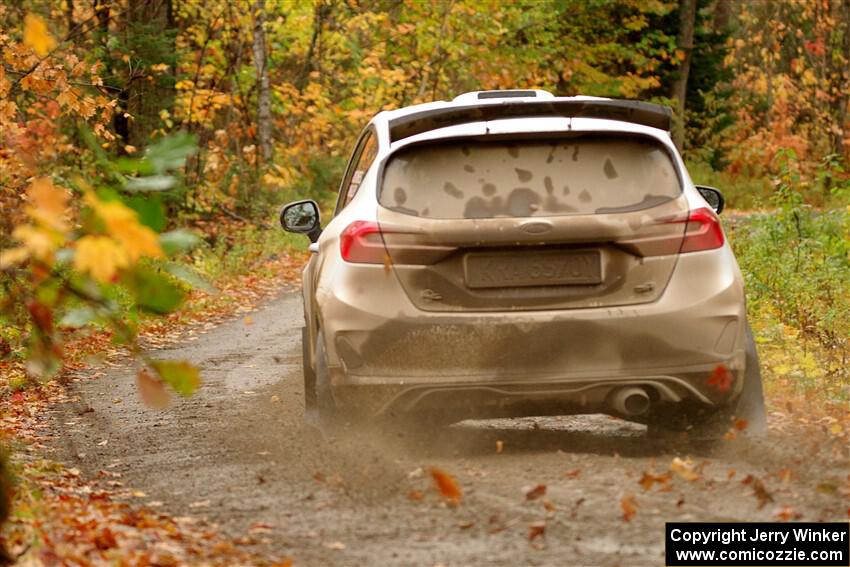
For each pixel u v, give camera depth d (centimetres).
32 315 488
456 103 1046
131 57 3362
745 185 6581
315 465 917
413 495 805
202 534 747
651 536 701
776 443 950
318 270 1031
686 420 958
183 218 3553
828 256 2038
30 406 1425
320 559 682
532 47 5319
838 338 1545
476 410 916
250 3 4116
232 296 2803
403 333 903
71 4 3325
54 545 696
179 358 1838
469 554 676
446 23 4691
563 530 718
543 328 895
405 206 927
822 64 7806
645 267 908
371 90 4600
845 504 765
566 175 925
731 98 7938
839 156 2378
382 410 914
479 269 907
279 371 1631
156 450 1094
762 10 8556
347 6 4538
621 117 996
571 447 987
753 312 1662
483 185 924
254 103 4600
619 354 899
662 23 6256
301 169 4588
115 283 461
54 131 1891
